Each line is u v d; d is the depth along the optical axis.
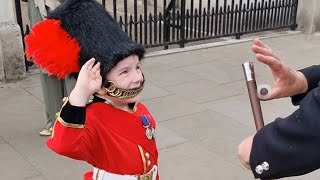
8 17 5.26
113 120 1.94
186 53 6.78
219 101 5.01
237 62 6.41
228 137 4.17
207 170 3.61
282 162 1.17
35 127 4.25
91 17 1.90
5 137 4.05
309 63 6.51
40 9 3.69
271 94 1.54
